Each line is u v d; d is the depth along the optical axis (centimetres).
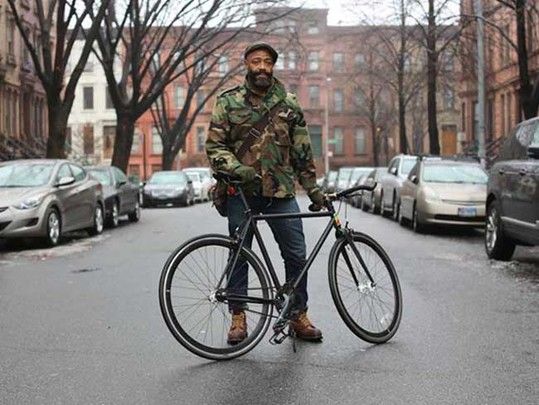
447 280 927
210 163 566
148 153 7194
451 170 1639
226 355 555
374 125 5778
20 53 3878
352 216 2209
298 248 580
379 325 605
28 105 4091
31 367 545
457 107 5841
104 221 1745
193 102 7125
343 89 7544
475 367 538
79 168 1580
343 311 581
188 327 551
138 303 777
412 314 718
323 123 7612
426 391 485
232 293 561
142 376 521
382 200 2136
